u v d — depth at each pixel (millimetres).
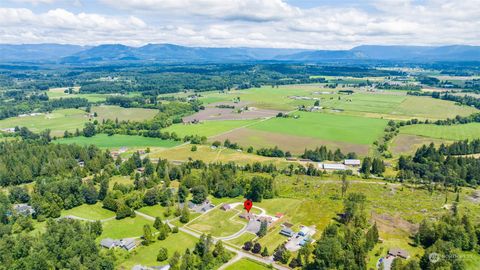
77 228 178375
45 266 150875
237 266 157875
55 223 182625
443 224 173125
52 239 163625
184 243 177375
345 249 158750
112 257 161500
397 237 180125
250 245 170375
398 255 162375
